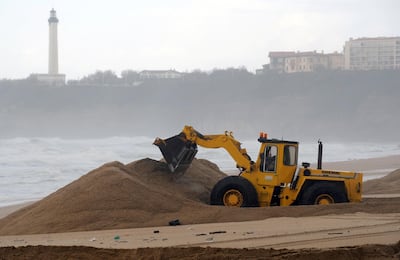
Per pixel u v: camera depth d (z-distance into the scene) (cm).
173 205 4025
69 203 4006
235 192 4269
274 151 4322
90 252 2619
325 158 13562
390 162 11444
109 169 4288
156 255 2520
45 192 7331
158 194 4081
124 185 4091
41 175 9081
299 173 4309
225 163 11188
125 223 3788
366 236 2986
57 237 3419
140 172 4575
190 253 2527
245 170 4378
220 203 4281
